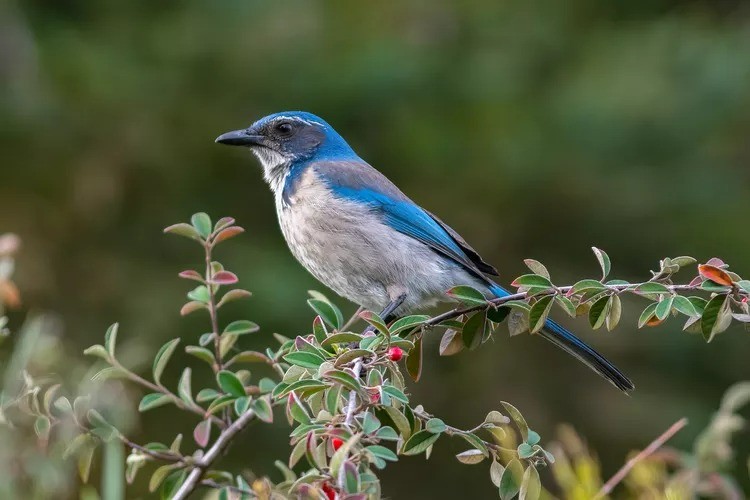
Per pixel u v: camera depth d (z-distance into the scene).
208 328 14.56
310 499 4.85
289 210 9.20
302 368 5.79
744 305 5.82
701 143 16.72
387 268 8.90
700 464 7.07
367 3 16.88
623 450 15.34
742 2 18.02
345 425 5.11
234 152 16.02
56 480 6.18
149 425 14.30
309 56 16.22
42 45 15.95
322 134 9.88
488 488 15.33
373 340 5.82
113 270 15.35
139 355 7.15
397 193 9.12
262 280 14.55
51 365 6.63
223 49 16.25
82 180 15.73
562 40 17.17
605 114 16.36
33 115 15.73
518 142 16.33
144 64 16.28
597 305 6.04
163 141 15.94
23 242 15.37
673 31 17.12
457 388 15.55
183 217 15.85
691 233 16.45
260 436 14.11
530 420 15.38
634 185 16.44
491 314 6.57
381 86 16.03
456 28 17.03
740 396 7.19
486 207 16.42
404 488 15.31
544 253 16.55
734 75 16.58
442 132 16.22
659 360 15.81
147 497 12.87
